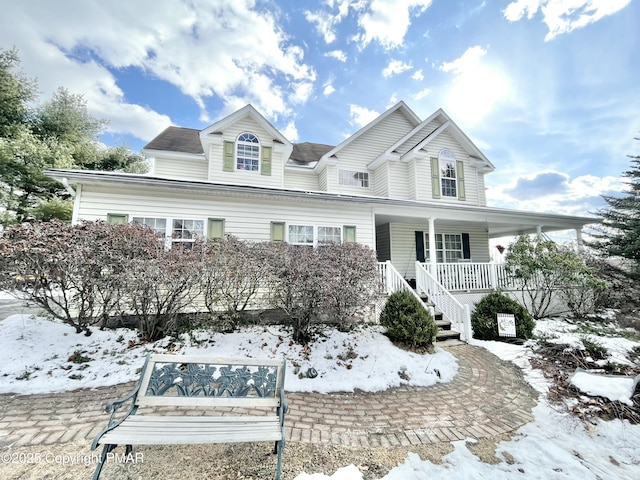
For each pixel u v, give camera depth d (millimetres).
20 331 4793
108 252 4484
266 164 10641
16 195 15453
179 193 6848
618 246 13242
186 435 2131
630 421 3346
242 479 2209
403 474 2332
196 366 2662
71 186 6570
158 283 4633
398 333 5457
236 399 2502
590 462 2629
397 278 7430
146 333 5051
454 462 2525
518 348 5887
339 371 4449
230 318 5527
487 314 6820
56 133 19141
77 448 2496
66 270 4266
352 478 2258
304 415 3291
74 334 4906
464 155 12859
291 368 4441
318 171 13016
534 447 2814
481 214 9562
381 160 12156
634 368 4793
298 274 5008
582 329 7391
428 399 3844
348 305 5172
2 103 16312
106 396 3492
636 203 13523
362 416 3334
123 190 6422
